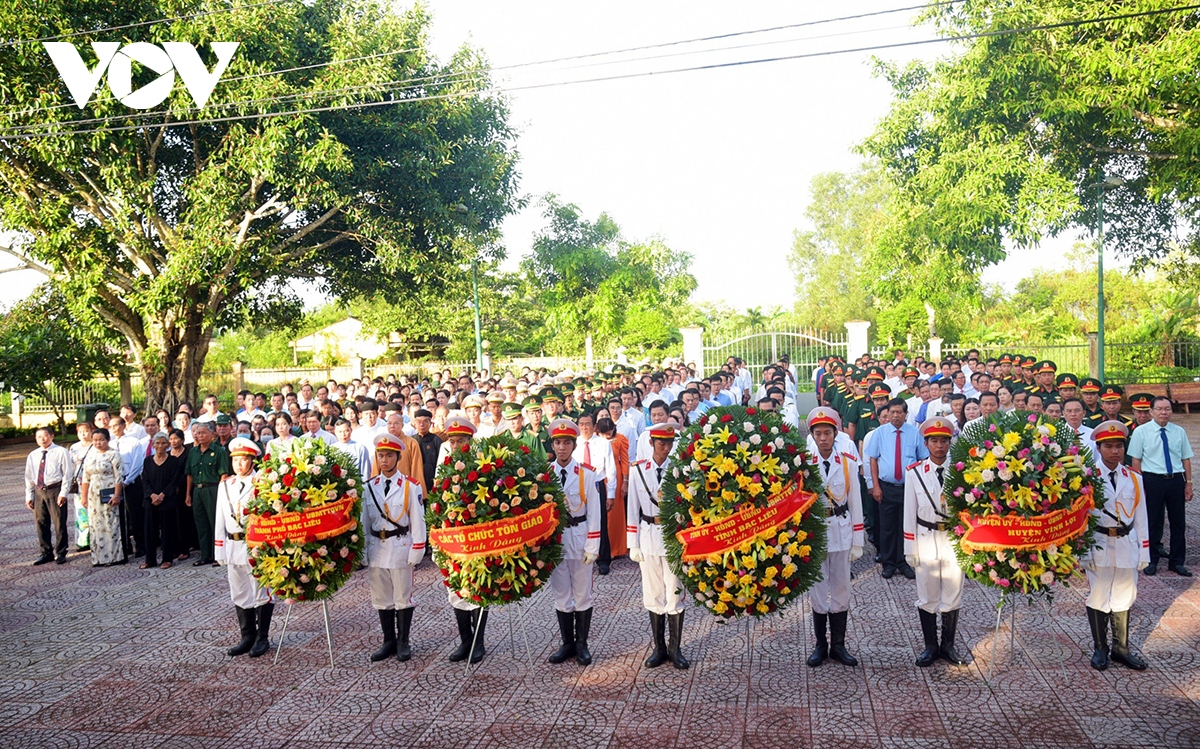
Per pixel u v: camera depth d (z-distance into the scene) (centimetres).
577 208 3969
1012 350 2412
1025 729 523
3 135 1677
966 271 2331
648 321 3250
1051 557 578
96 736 555
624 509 948
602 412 1038
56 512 1045
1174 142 1895
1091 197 2389
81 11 1791
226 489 700
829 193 5578
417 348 4025
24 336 2447
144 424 1088
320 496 639
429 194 2073
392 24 2003
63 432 2694
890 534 859
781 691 592
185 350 2266
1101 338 2167
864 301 5125
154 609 837
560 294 3816
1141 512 611
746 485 577
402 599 676
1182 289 2611
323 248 2384
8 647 733
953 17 2144
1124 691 571
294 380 2903
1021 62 1959
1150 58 1803
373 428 1046
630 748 517
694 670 636
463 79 1817
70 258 1923
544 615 777
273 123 1753
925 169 2167
